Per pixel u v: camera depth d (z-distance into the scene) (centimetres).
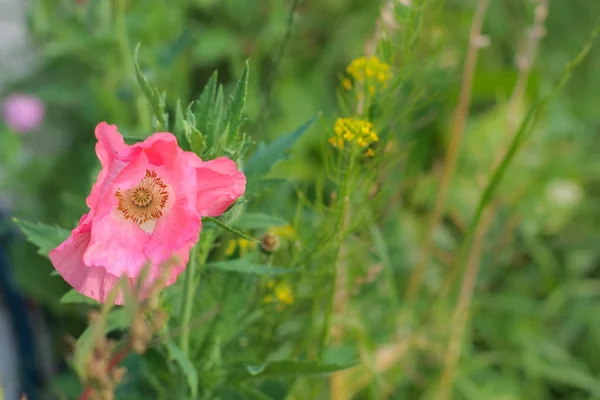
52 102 119
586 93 137
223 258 71
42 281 102
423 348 92
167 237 61
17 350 101
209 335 70
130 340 60
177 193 60
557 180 121
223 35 121
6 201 109
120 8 90
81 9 103
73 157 113
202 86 125
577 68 140
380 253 80
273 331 74
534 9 85
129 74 91
